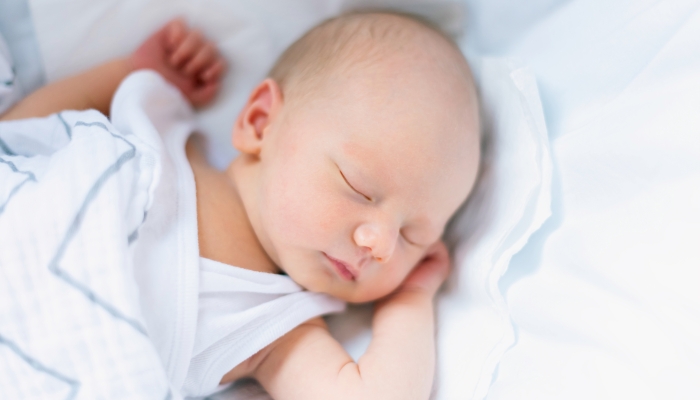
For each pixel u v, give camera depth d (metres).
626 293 0.72
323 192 0.78
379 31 0.90
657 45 0.79
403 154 0.79
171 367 0.71
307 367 0.79
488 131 0.92
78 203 0.63
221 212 0.85
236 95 1.14
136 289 0.63
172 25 1.06
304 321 0.85
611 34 0.84
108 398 0.59
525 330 0.81
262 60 1.11
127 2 1.01
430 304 0.88
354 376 0.77
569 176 0.83
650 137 0.74
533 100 0.81
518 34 0.97
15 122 0.87
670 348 0.66
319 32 0.96
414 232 0.84
